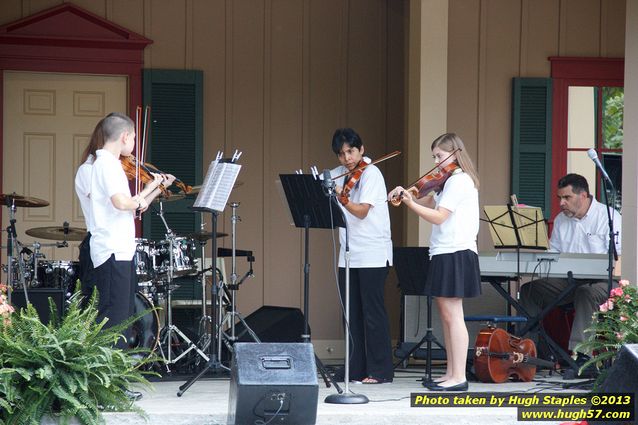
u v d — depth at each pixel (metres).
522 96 14.28
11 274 11.56
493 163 14.35
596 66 14.39
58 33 14.28
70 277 11.53
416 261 11.19
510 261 11.51
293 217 9.43
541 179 14.35
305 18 14.93
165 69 14.52
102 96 14.50
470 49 14.30
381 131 15.02
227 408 8.52
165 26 14.58
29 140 14.38
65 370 7.94
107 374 8.08
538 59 14.41
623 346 7.45
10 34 14.12
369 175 10.23
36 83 14.37
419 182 9.50
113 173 8.65
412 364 13.61
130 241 8.86
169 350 11.60
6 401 7.71
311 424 7.89
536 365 11.02
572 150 14.41
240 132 14.77
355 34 15.00
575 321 11.68
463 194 9.47
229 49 14.75
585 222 12.41
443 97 13.47
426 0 13.44
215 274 9.74
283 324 12.61
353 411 8.40
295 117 14.91
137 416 8.16
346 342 9.06
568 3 14.45
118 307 8.76
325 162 14.95
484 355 10.72
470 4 14.30
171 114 14.51
